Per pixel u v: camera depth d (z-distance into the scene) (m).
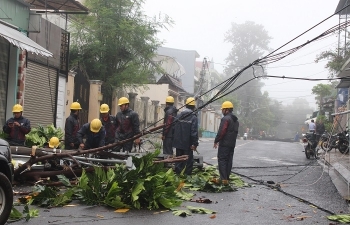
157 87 43.56
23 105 17.33
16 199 8.41
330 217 7.62
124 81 26.77
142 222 6.82
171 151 13.77
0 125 16.41
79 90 25.11
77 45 26.42
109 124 12.29
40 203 7.91
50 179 10.34
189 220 7.11
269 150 28.47
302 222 7.30
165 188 8.25
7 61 16.66
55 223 6.53
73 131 12.47
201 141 42.34
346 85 25.31
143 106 34.28
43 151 9.64
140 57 27.70
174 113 13.61
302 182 12.74
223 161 11.12
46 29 19.14
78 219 6.86
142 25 26.20
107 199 7.86
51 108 20.33
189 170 11.96
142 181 7.90
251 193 10.48
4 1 15.88
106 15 25.59
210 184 10.60
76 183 9.56
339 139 22.27
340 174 14.18
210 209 8.20
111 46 26.22
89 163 10.05
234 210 8.21
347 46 29.06
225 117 11.20
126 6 26.27
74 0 18.39
